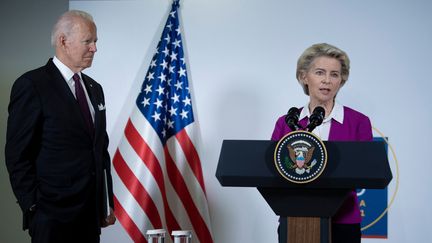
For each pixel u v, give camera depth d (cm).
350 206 291
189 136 457
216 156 460
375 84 450
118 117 470
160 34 475
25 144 308
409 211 440
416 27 451
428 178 441
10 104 314
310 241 230
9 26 516
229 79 463
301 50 459
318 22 459
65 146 314
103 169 331
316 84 320
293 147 228
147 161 444
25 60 518
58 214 308
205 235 448
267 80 459
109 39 477
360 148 229
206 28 469
